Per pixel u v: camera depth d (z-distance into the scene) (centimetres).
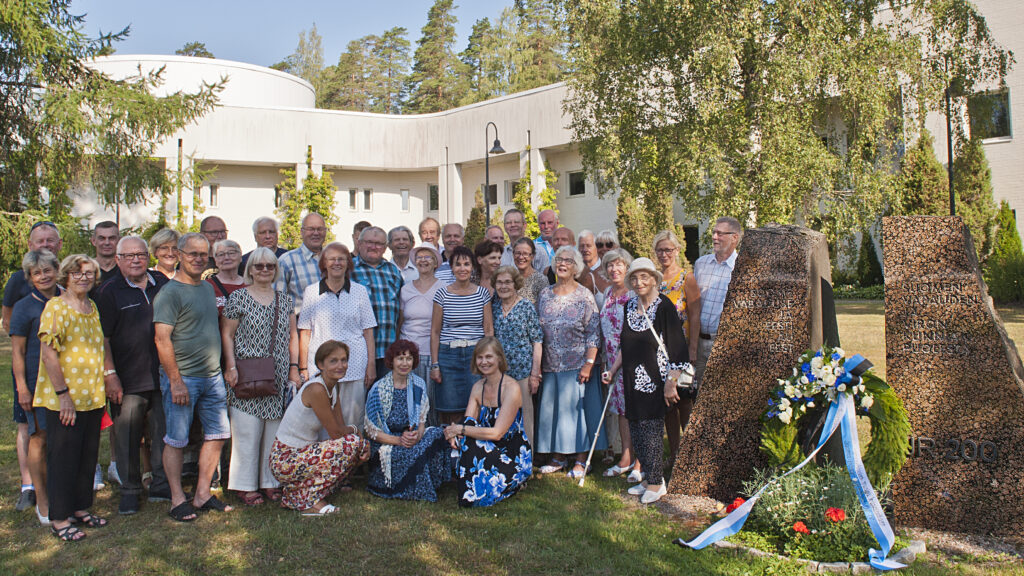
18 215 1577
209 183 2906
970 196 1852
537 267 722
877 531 402
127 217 2766
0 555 429
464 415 550
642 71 1680
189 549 436
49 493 456
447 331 592
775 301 500
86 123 1517
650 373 516
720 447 510
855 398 453
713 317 571
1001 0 1905
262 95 3141
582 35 1648
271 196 3003
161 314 479
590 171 1864
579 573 397
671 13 1488
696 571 394
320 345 529
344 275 566
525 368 581
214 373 504
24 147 1603
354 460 516
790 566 394
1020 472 431
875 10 1580
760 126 1488
